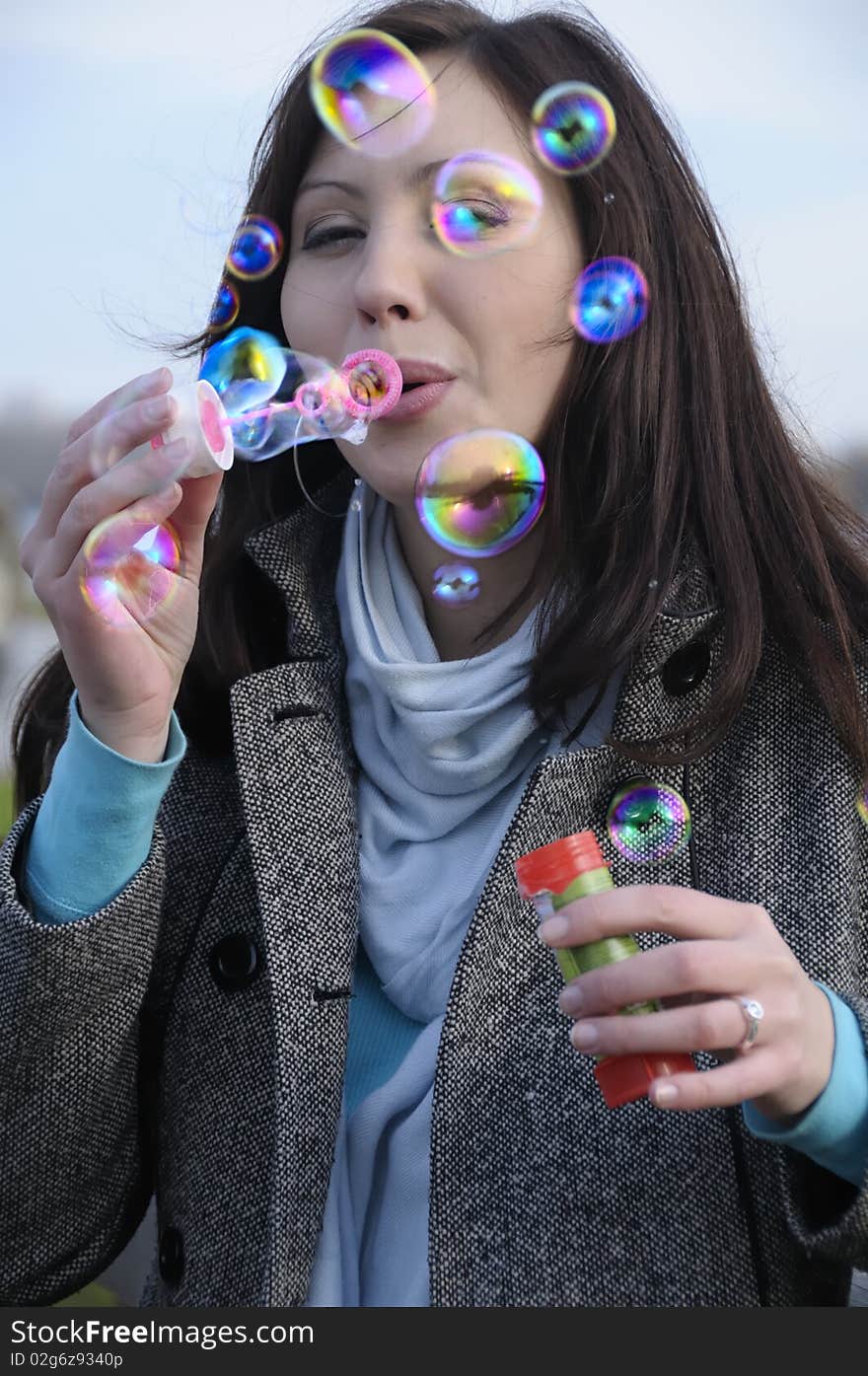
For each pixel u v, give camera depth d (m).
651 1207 1.27
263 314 1.68
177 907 1.53
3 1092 1.38
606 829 1.39
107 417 1.29
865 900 1.36
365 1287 1.35
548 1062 1.33
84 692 1.31
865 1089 1.11
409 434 1.40
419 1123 1.35
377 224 1.39
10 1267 1.44
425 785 1.46
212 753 1.61
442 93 1.40
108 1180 1.47
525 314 1.38
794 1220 1.18
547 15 1.55
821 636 1.41
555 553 1.45
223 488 1.69
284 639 1.66
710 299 1.53
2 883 1.34
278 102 1.56
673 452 1.46
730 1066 1.03
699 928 1.06
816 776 1.38
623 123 1.52
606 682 1.39
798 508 1.50
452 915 1.40
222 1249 1.39
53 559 1.28
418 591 1.56
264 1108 1.42
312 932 1.39
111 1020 1.38
